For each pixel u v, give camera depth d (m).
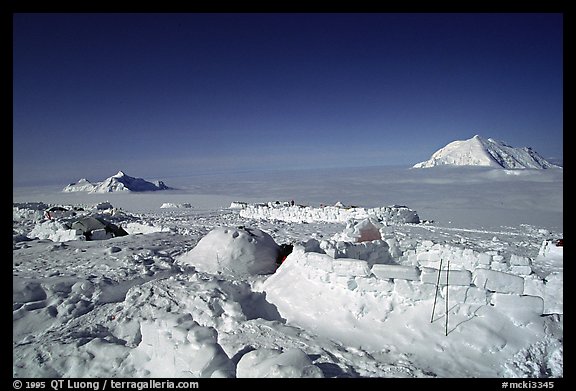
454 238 14.38
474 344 4.51
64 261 10.77
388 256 7.20
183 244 13.60
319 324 5.34
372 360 4.38
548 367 4.25
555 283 5.23
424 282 5.14
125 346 5.36
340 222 20.94
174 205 47.94
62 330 6.32
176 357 4.34
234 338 5.08
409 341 4.71
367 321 5.13
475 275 5.07
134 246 12.93
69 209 27.16
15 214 24.44
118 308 6.85
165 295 6.80
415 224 19.44
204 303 6.08
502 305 4.83
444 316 4.90
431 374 4.12
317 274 5.91
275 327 5.25
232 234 9.62
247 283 7.24
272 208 25.09
